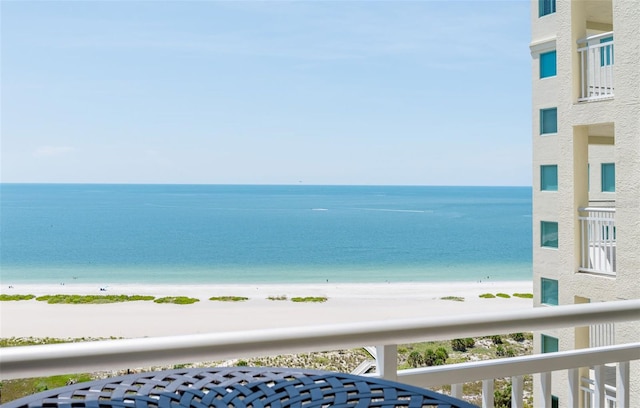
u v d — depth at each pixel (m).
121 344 1.42
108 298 52.62
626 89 8.13
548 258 16.84
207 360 1.48
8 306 48.78
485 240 84.00
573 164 9.19
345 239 84.75
